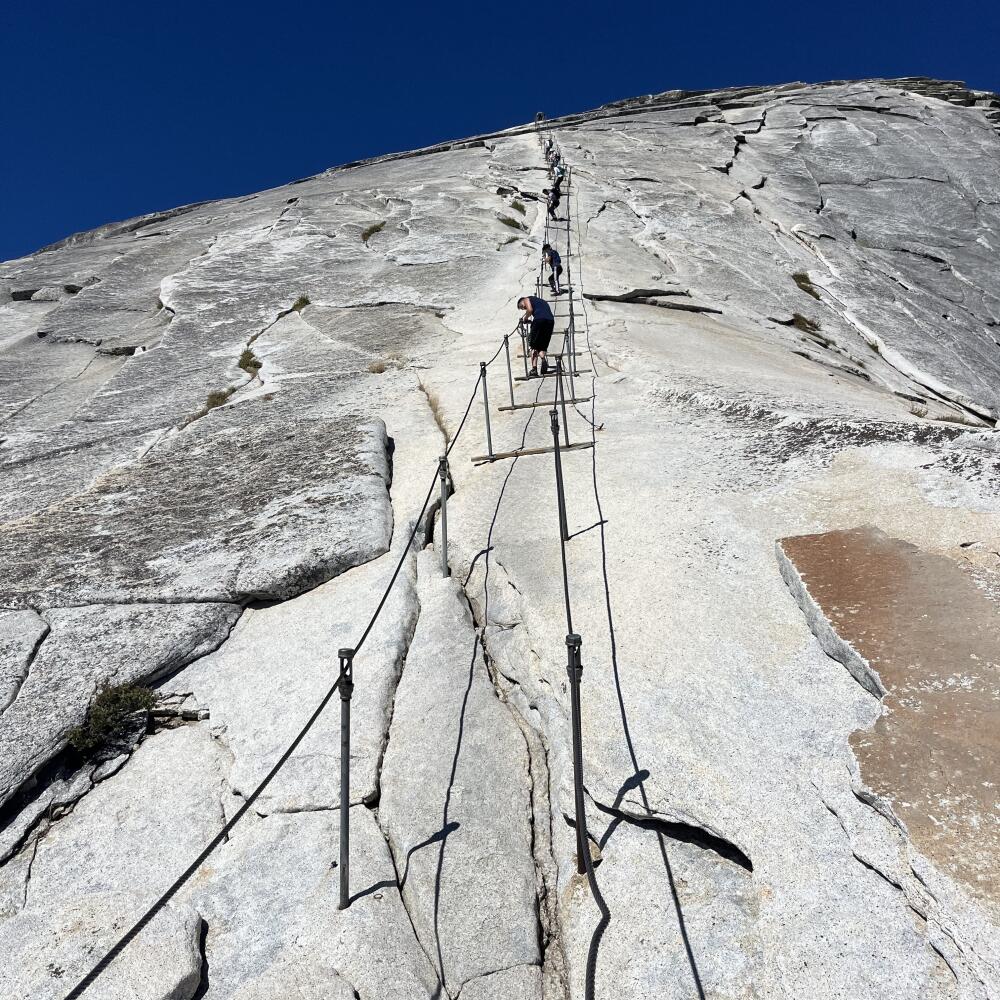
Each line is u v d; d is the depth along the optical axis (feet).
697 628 18.71
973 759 13.44
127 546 27.30
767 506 23.59
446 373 44.52
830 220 97.66
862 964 11.55
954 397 60.75
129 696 20.03
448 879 14.34
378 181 111.96
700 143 120.16
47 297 78.18
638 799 14.74
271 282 70.69
